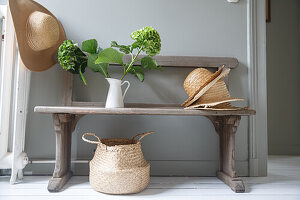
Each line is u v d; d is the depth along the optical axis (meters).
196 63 1.55
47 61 1.43
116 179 1.13
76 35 1.56
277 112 2.74
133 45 1.28
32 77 1.52
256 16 1.64
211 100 1.30
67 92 1.48
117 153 1.17
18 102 1.30
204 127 1.59
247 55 1.62
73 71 1.40
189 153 1.57
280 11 2.81
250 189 1.28
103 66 1.37
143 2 1.60
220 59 1.57
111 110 1.18
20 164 1.32
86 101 1.54
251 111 1.25
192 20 1.62
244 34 1.63
